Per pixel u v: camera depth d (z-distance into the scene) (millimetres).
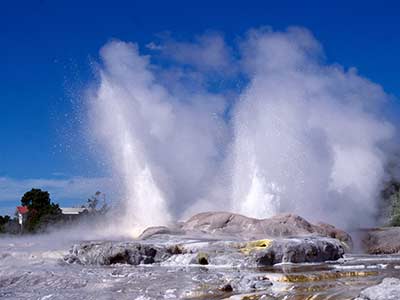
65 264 18391
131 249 18375
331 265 17031
